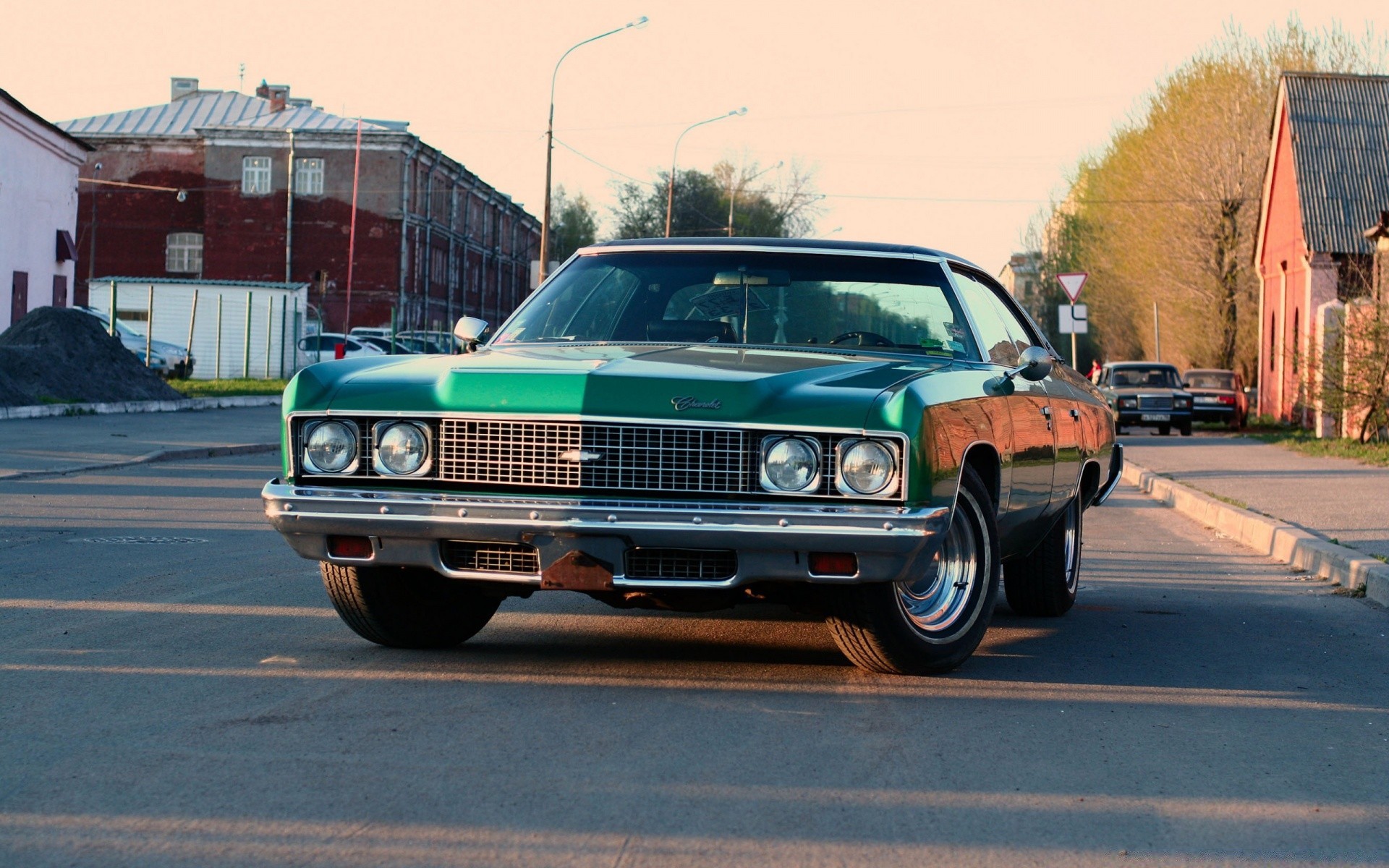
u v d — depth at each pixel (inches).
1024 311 300.0
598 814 147.5
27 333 1035.3
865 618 207.6
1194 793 162.7
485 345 247.9
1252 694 219.8
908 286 248.5
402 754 168.7
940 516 191.5
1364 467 745.0
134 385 1061.1
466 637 239.0
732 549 190.7
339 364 215.9
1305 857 141.4
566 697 200.4
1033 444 246.5
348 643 238.7
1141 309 1791.3
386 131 2348.7
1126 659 247.4
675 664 226.2
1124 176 1833.2
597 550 193.2
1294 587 357.1
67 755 166.4
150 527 412.2
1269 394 1432.1
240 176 2362.2
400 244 2364.7
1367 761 180.2
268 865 131.1
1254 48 1646.2
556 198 4015.8
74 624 254.2
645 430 192.9
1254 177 1581.0
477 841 138.5
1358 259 1189.7
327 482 203.6
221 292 1861.5
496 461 197.0
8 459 605.9
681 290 247.3
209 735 176.4
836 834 143.6
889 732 185.5
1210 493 581.0
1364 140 1261.1
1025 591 291.3
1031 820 150.6
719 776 162.6
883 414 191.9
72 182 1363.2
